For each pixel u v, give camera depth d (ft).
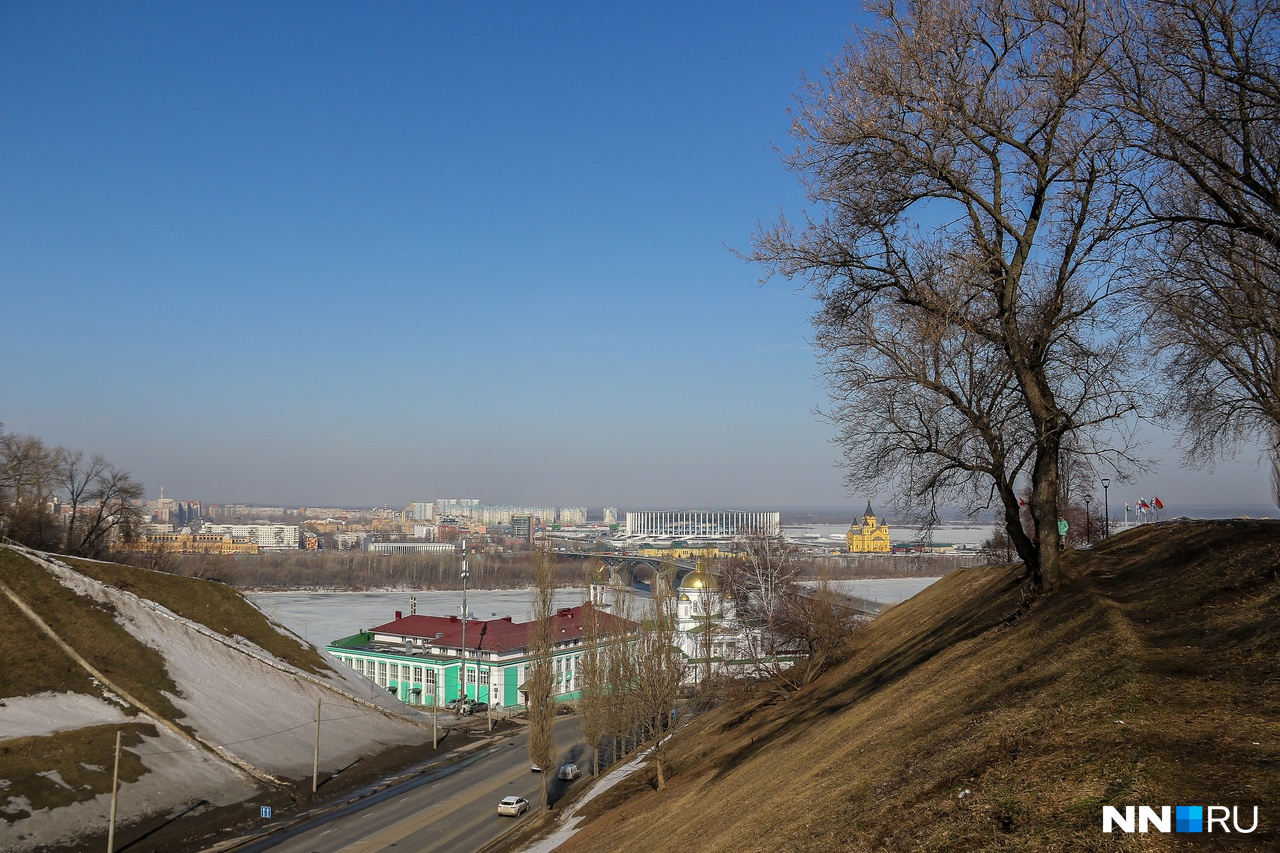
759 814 86.43
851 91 91.91
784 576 268.21
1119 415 94.84
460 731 307.58
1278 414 119.55
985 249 92.89
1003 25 88.53
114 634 238.89
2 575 235.61
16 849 153.48
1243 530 92.89
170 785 192.85
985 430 103.60
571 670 397.80
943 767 62.23
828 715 126.82
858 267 101.35
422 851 177.68
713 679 288.92
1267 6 75.36
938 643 132.36
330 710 272.31
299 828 191.83
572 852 140.56
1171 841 38.40
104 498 366.63
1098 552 126.00
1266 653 56.90
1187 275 98.84
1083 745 52.75
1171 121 81.92
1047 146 89.61
